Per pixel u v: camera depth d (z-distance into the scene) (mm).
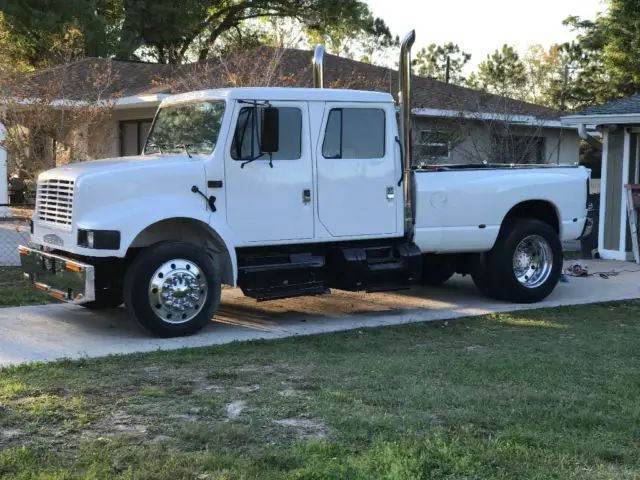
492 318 8414
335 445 4199
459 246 8938
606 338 7309
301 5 31844
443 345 7016
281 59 16578
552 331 7707
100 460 3957
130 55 29281
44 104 14117
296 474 3789
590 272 12070
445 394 5227
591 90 41625
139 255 7129
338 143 8023
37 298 9016
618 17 25625
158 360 6238
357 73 17969
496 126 19109
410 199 8531
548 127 20719
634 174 13477
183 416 4773
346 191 8070
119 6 30203
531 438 4324
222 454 4070
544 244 9531
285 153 7727
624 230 13570
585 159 29922
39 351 6559
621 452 4145
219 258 7641
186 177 7250
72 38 19016
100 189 6969
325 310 8875
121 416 4750
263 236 7652
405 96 8445
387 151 8320
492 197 9039
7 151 15250
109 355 6379
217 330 7648
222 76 14984
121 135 20344
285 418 4746
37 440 4289
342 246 8273
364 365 6113
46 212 7609
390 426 4535
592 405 5004
